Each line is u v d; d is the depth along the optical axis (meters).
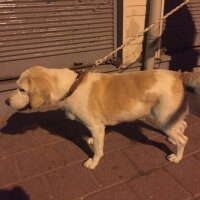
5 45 1.25
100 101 0.91
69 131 1.19
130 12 1.38
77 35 1.37
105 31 1.42
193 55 1.64
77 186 0.91
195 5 1.59
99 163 1.00
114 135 1.15
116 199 0.86
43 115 1.30
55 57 1.37
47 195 0.88
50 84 0.87
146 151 1.06
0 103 1.29
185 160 1.00
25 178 0.95
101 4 1.36
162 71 0.93
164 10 1.51
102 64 1.46
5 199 0.87
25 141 1.13
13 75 1.32
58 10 1.29
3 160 1.03
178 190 0.88
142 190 0.89
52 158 1.04
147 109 0.94
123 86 0.91
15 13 1.22
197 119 1.25
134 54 1.48
